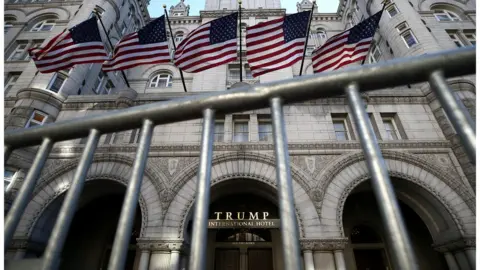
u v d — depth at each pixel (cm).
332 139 1214
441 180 1055
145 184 1080
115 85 2059
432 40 1599
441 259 1235
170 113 173
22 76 1530
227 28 1159
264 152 1147
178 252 924
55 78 1459
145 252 917
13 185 1070
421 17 1914
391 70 150
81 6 2044
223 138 1259
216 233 1308
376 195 126
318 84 161
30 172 162
